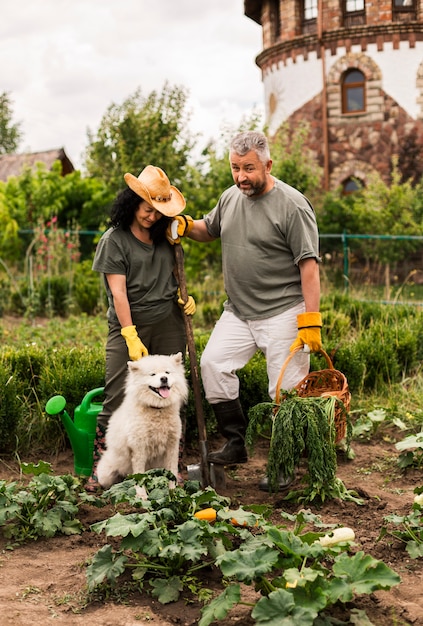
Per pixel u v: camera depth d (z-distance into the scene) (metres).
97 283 13.47
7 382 5.73
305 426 4.52
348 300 10.98
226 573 3.10
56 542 4.09
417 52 21.58
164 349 5.06
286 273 4.86
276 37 24.30
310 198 18.83
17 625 3.12
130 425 4.49
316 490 4.53
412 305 11.47
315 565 3.28
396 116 21.77
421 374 8.09
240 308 4.99
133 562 3.72
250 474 5.35
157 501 3.76
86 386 6.06
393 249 18.06
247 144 4.59
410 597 3.38
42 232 14.52
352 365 7.06
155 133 19.03
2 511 4.04
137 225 4.79
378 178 20.33
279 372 4.89
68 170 31.19
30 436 5.90
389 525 4.24
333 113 22.34
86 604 3.37
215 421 6.17
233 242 4.91
